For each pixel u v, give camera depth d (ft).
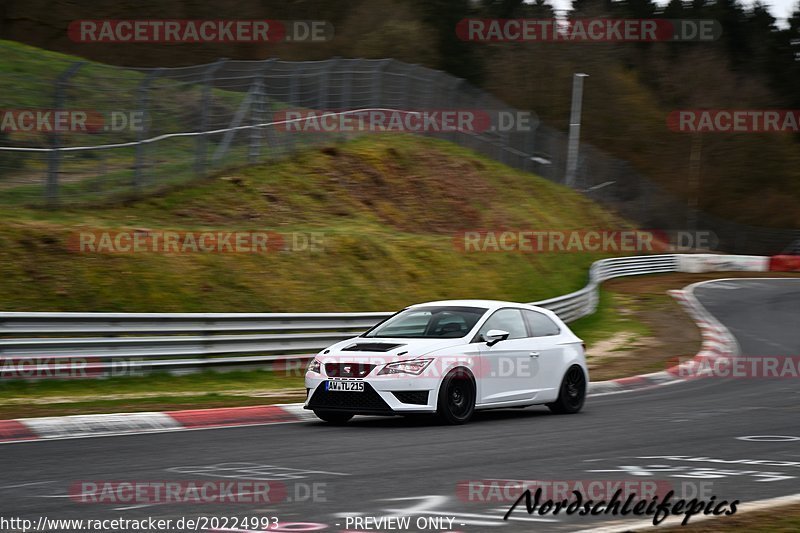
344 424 134.92
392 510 75.25
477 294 331.16
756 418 142.00
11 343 161.89
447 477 90.53
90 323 172.24
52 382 166.09
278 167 357.00
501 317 143.64
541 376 144.25
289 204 334.03
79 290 213.87
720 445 113.70
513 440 116.98
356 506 76.69
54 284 212.23
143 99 295.69
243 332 197.16
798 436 122.21
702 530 67.67
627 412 150.82
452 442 114.93
